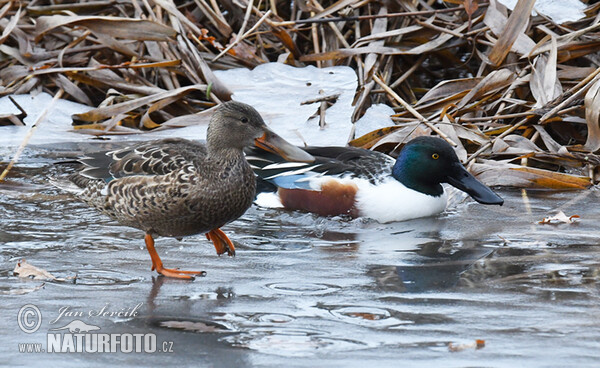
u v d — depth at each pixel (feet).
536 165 43.29
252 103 48.01
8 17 54.49
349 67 50.80
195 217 28.43
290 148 29.50
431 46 50.47
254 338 23.20
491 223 35.78
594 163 41.60
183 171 28.02
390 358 21.84
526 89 48.01
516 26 46.98
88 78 50.70
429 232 34.76
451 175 37.11
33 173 41.55
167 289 27.22
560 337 23.15
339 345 22.68
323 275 28.76
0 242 32.19
